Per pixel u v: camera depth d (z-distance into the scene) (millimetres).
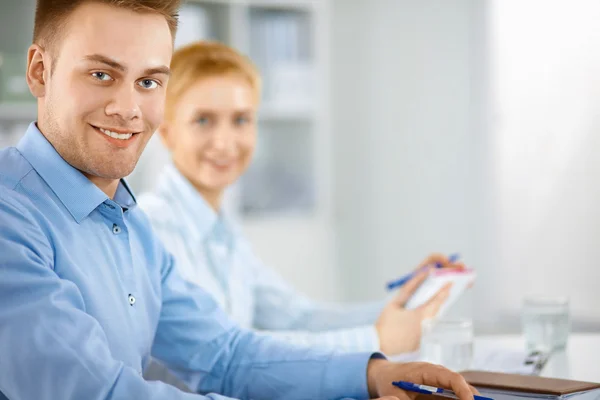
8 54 3391
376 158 4340
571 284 3625
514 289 3844
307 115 3990
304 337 1594
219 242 1885
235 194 3840
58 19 1030
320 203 4059
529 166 3766
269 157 3969
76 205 1090
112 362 928
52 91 1050
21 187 1061
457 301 4020
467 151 3994
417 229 4203
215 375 1301
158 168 3545
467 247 4012
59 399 887
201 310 1334
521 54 3773
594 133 3525
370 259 4398
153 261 1291
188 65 1849
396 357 1560
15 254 932
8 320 896
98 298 1080
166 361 1341
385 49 4266
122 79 1034
